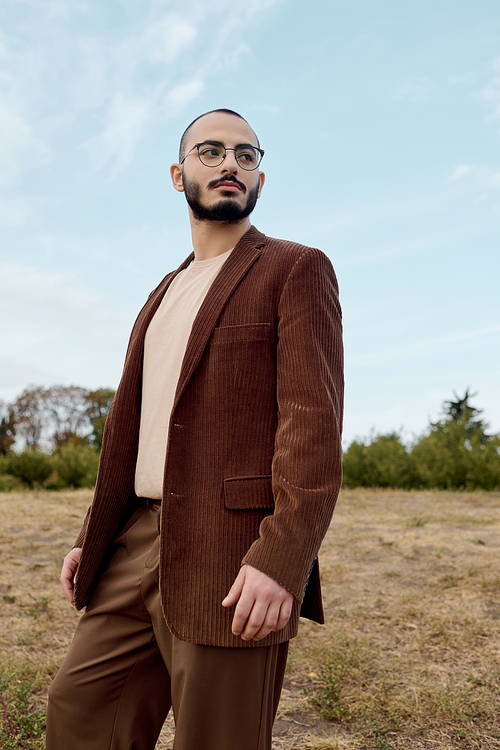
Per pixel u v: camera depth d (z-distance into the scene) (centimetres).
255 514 118
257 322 125
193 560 119
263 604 102
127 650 134
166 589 119
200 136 147
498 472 1168
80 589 140
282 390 119
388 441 1349
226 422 122
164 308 152
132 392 150
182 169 153
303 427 112
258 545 106
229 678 114
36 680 270
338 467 111
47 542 585
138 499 150
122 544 144
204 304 131
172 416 126
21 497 951
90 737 134
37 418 3578
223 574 116
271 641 116
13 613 375
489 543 573
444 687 272
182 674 117
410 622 362
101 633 137
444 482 1233
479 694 266
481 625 347
